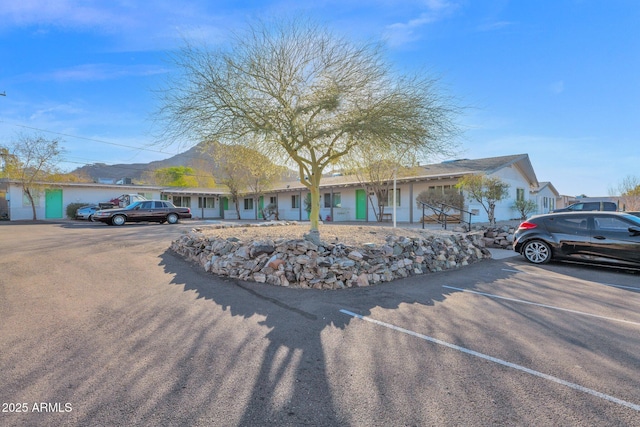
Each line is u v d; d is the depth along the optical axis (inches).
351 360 116.8
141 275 246.7
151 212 807.7
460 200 669.3
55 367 110.7
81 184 1066.1
